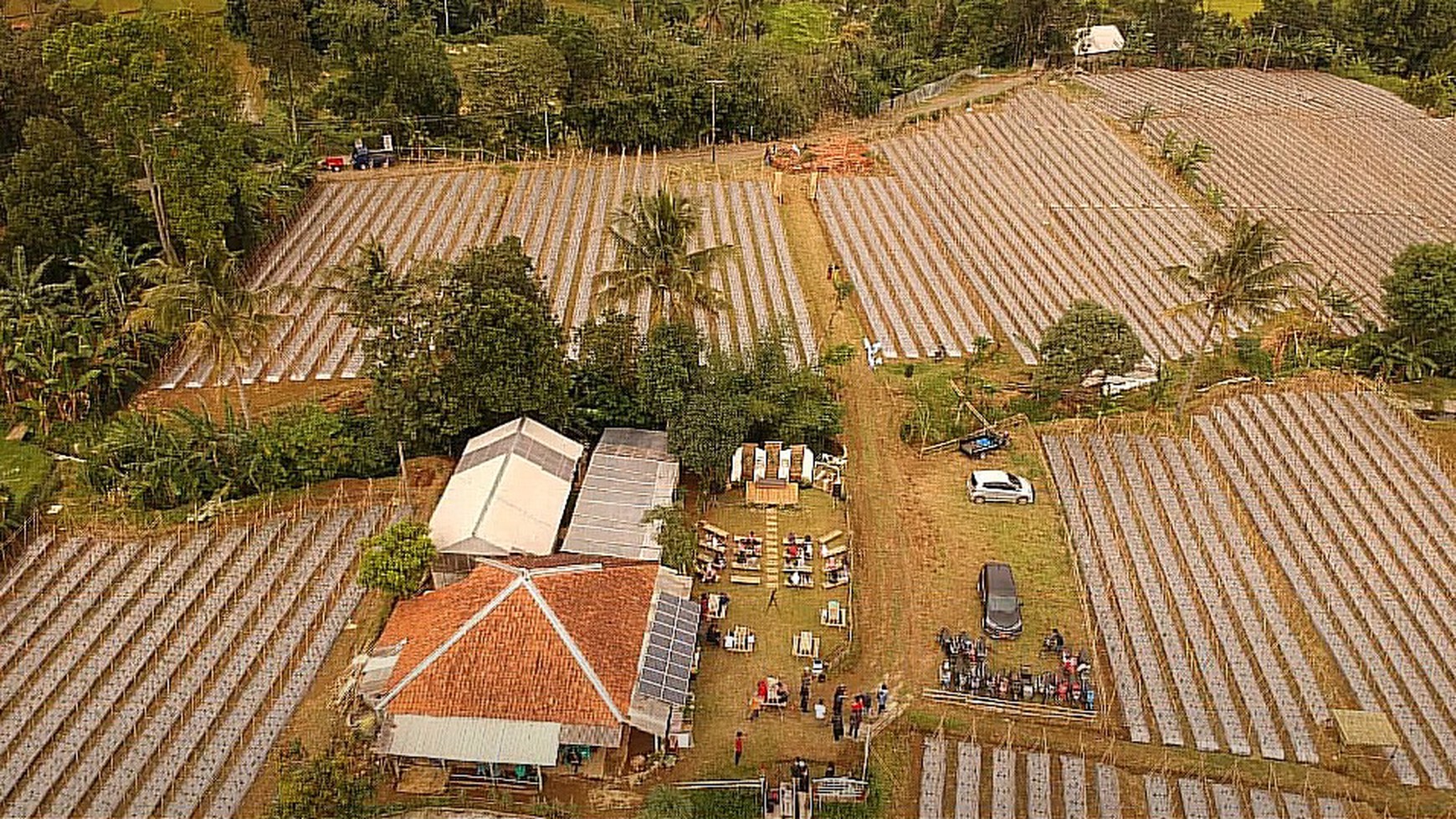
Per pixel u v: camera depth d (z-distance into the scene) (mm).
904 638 49594
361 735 41188
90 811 38875
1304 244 93000
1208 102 127375
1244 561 53250
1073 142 113562
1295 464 60750
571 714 40906
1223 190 103750
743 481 59375
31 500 56125
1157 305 80812
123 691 44344
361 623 48625
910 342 74250
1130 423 64562
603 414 61281
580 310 76750
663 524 51906
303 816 36625
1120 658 47719
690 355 62000
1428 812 40625
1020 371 71250
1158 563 53438
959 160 108438
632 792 41344
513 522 51344
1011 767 42125
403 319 58125
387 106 106875
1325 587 51750
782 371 63750
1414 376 70062
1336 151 114438
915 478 61031
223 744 41750
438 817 39750
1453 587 51938
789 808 40438
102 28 71875
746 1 140500
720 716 45000
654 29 127062
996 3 145875
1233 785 41406
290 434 57531
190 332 70125
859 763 42906
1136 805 40906
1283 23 148000
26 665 45656
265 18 103688
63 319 64938
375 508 55719
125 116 71500
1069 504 58125
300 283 79000
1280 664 47344
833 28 152625
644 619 45438
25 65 87875
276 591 50375
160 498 55969
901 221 94062
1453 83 134625
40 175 72500
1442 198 104625
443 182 98312
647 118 112938
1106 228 94188
